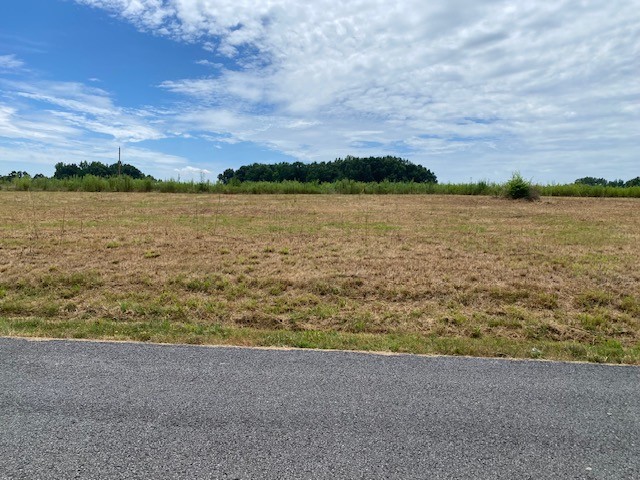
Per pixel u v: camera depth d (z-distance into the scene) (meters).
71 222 10.90
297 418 2.58
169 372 3.20
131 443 2.31
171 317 4.77
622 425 2.58
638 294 5.54
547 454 2.28
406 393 2.92
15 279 5.87
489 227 10.88
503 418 2.63
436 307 5.17
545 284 5.84
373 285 5.84
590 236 9.48
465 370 3.33
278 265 6.79
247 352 3.63
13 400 2.76
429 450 2.29
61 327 4.24
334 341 3.98
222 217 12.48
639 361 3.59
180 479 2.04
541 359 3.60
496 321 4.68
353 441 2.36
